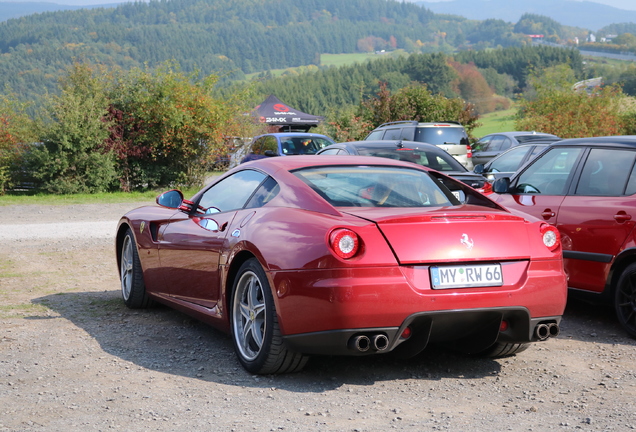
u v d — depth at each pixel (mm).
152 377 3850
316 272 3467
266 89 139500
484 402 3461
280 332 3684
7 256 8766
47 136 17953
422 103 28547
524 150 10688
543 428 3051
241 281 4023
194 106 18953
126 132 19188
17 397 3475
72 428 3020
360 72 146750
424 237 3559
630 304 4965
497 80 167750
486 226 3723
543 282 3770
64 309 5742
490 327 3838
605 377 3949
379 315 3430
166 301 5160
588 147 5676
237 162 22672
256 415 3213
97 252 9141
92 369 3998
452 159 10008
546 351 4578
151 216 5441
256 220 3996
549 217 5660
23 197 17500
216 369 4027
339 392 3605
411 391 3645
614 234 5105
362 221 3557
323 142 18484
